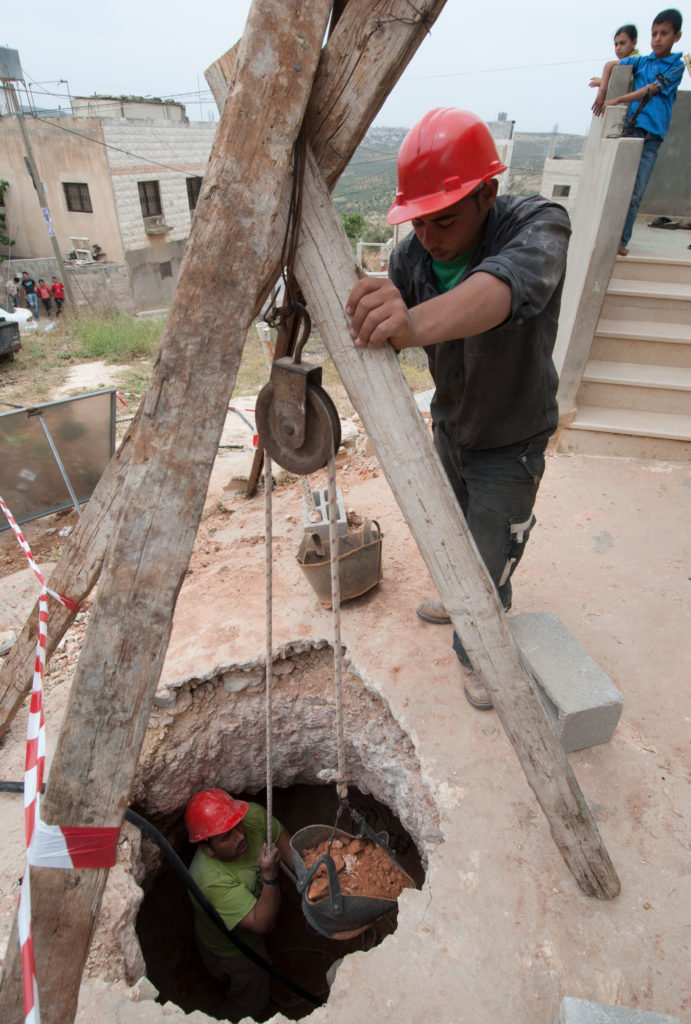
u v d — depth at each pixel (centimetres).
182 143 2152
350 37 119
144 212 2103
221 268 122
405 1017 181
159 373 126
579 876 199
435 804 246
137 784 291
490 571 245
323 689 316
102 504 222
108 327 1395
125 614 134
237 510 502
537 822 228
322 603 331
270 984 348
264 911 301
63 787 136
